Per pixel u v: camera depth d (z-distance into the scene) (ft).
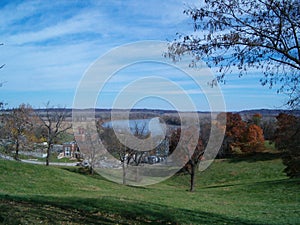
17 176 73.56
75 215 34.71
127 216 39.01
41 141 123.95
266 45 21.45
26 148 117.29
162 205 51.60
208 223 40.32
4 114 100.63
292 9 20.66
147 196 70.08
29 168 80.84
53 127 116.67
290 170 99.45
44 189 67.15
